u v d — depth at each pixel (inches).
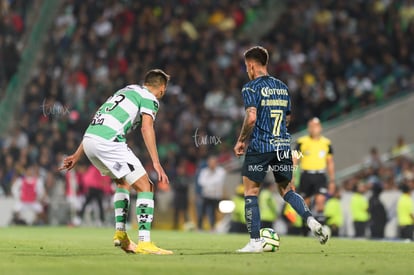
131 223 3093.0
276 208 2792.8
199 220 3051.2
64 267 935.7
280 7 4375.0
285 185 1273.4
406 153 3093.0
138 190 1202.6
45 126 3513.8
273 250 1284.4
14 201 3206.2
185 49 3865.7
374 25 3897.6
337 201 2637.8
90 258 1084.5
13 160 3403.1
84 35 3934.5
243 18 4227.4
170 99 3590.1
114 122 1192.2
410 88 3393.2
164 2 4069.9
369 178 2972.4
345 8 4057.6
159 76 1234.6
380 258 1144.2
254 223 1251.2
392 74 3597.4
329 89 3575.3
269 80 1256.2
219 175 3034.0
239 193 2891.2
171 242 1707.7
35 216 3225.9
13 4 4013.3
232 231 2906.0
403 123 3265.3
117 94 1219.9
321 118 3430.1
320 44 3806.6
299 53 3841.0
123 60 3789.4
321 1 4077.3
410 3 3937.0
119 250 1295.5
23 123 3558.1
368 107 3292.3
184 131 3440.0
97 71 3759.8
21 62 3887.8
